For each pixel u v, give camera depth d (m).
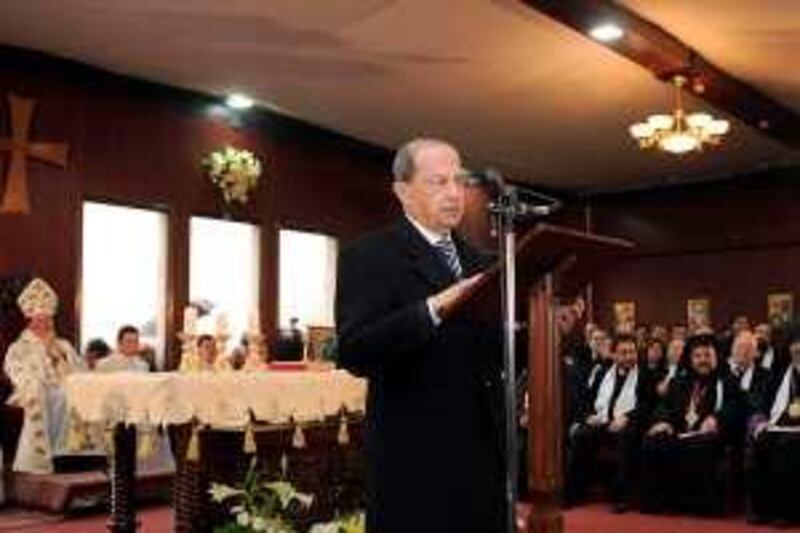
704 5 6.76
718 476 7.05
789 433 6.67
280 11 6.88
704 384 7.42
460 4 6.74
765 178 12.12
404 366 2.03
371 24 7.14
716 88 8.27
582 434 7.73
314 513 5.02
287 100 9.14
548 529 3.54
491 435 2.06
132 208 8.58
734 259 12.33
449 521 2.00
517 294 2.09
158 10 6.89
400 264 2.10
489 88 8.68
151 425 4.80
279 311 9.76
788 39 7.40
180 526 4.73
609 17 6.74
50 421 6.96
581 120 9.71
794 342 7.17
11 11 6.92
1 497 6.83
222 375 4.75
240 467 4.84
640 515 7.08
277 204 9.76
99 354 7.76
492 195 2.07
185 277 8.90
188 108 8.97
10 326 7.41
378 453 2.04
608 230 13.27
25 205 7.75
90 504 6.61
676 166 11.85
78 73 8.12
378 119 9.76
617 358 8.07
